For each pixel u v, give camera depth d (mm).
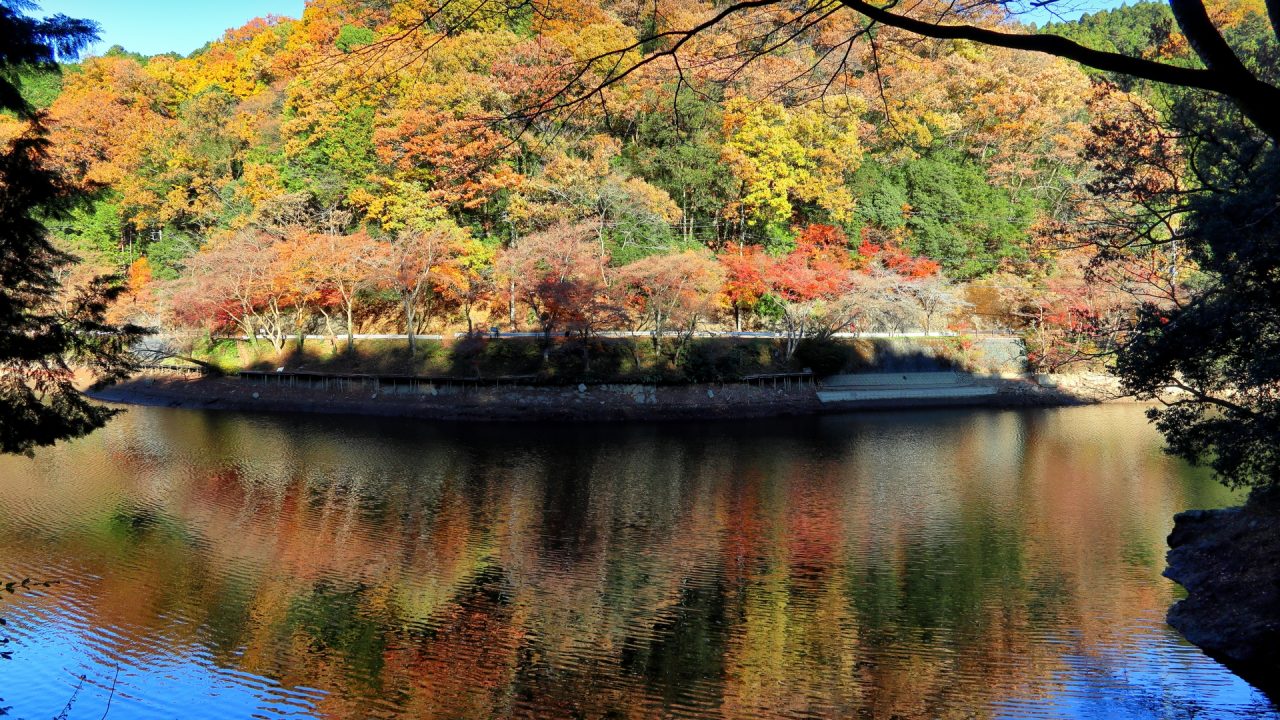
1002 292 68000
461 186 67188
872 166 75562
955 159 81938
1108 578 23938
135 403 59312
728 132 70938
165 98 91500
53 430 16094
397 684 18125
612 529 29578
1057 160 81188
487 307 70562
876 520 30562
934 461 41406
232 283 60438
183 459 40844
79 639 20188
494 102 62000
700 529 29516
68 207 15672
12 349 15320
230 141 80562
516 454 42844
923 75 77312
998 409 59125
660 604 22531
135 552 26641
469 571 25156
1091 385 62562
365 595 23188
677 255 58469
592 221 61500
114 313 63594
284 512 31453
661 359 58656
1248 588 20203
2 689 17656
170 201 75062
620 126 75688
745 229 74188
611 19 66812
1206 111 20938
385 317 71250
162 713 16781
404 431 49125
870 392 61062
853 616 21578
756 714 16797
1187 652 19172
